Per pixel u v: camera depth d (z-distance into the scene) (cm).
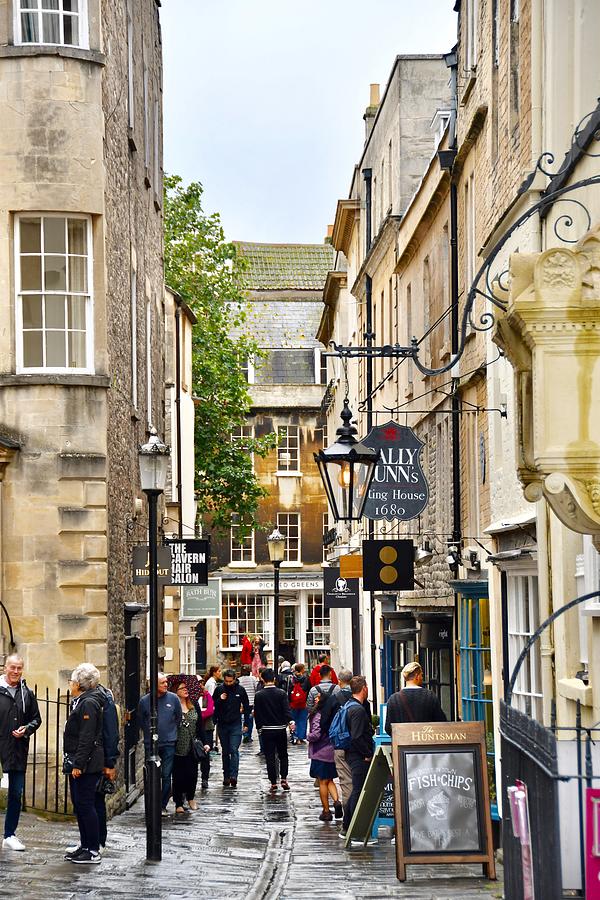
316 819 2244
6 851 1742
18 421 2323
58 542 2309
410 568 2661
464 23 2559
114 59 2572
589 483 966
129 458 2750
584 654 1455
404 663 3428
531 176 1568
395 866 1647
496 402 2144
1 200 2331
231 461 5734
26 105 2338
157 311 3525
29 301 2361
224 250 5741
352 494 1953
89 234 2372
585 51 1484
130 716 2612
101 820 1781
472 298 1113
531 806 894
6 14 2350
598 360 973
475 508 2467
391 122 4025
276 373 7775
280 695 2688
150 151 3412
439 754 1516
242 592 7344
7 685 1738
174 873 1630
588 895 867
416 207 3250
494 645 2077
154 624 1866
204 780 2780
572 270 975
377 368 4350
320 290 8106
